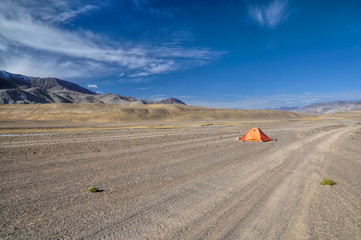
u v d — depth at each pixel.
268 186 7.88
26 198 6.59
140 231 4.64
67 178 8.88
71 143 20.73
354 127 53.72
